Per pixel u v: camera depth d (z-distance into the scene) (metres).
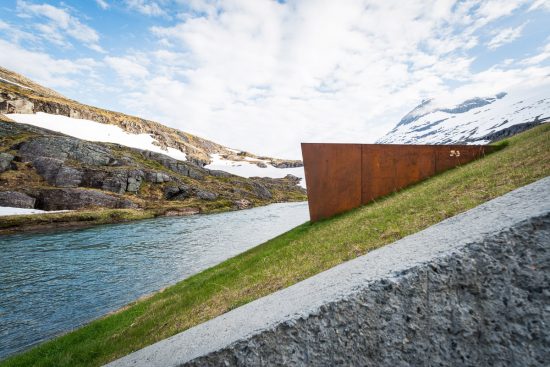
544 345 1.94
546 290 2.06
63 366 9.90
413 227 8.67
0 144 90.25
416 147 19.36
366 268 3.22
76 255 37.50
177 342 4.11
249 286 10.10
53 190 73.94
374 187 19.12
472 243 2.43
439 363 2.16
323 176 19.06
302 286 4.25
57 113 166.50
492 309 2.17
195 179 131.38
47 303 22.77
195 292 13.41
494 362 2.04
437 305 2.32
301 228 19.11
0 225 55.09
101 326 14.56
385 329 2.36
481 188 9.59
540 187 3.24
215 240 46.00
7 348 16.69
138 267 32.00
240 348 2.56
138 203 83.75
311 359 2.40
